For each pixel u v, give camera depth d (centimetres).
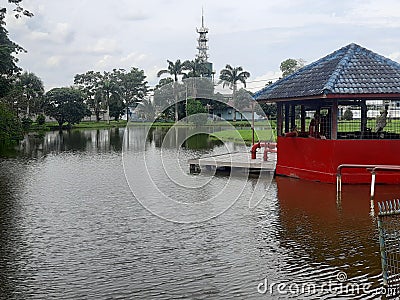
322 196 1377
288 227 1054
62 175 1936
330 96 1473
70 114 6525
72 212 1248
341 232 1001
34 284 745
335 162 1554
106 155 2798
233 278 761
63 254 894
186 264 830
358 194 1389
